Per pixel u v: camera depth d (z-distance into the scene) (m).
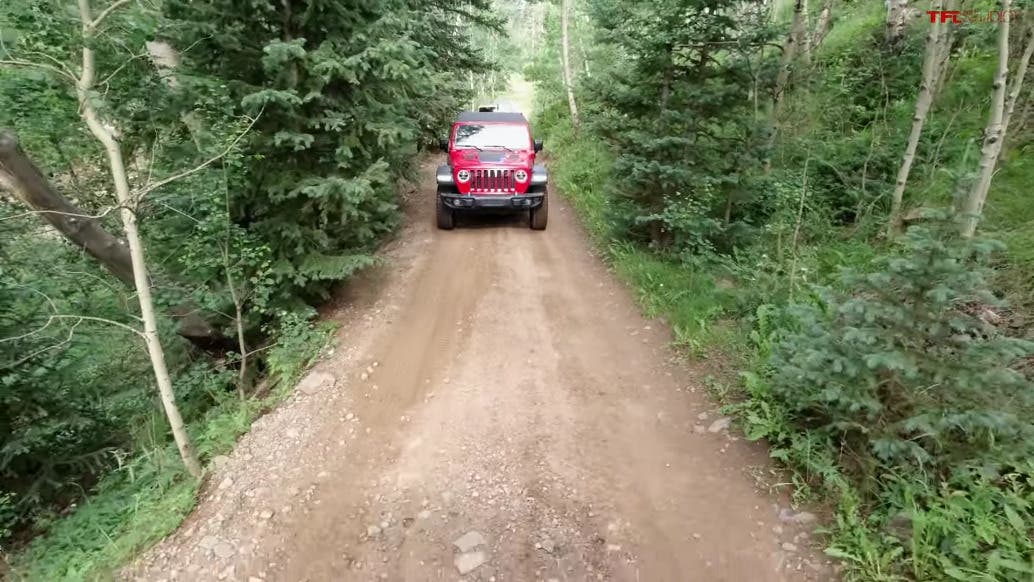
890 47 11.67
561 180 14.66
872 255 7.21
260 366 7.40
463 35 17.12
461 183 10.09
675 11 7.23
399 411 5.43
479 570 3.63
